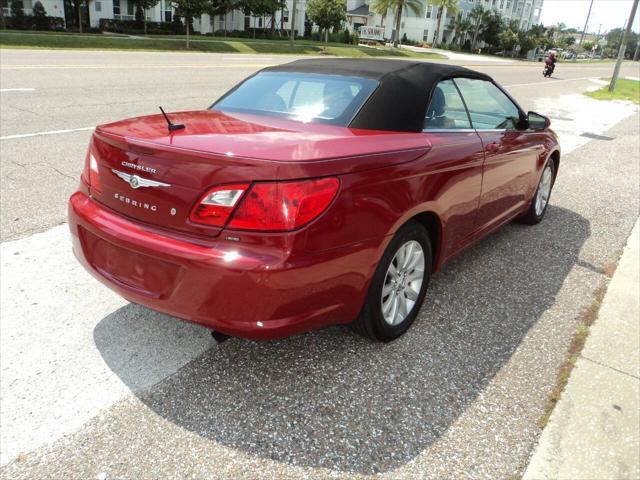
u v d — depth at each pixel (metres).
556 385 2.79
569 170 7.85
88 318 3.17
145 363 2.79
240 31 46.34
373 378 2.76
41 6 34.78
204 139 2.45
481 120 3.74
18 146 6.72
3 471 2.11
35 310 3.21
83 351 2.86
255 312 2.24
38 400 2.49
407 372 2.83
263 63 22.94
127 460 2.19
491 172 3.68
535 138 4.53
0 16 33.19
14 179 5.48
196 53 27.03
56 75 13.67
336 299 2.47
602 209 6.00
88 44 25.05
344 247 2.40
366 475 2.17
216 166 2.24
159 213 2.41
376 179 2.53
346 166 2.39
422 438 2.38
